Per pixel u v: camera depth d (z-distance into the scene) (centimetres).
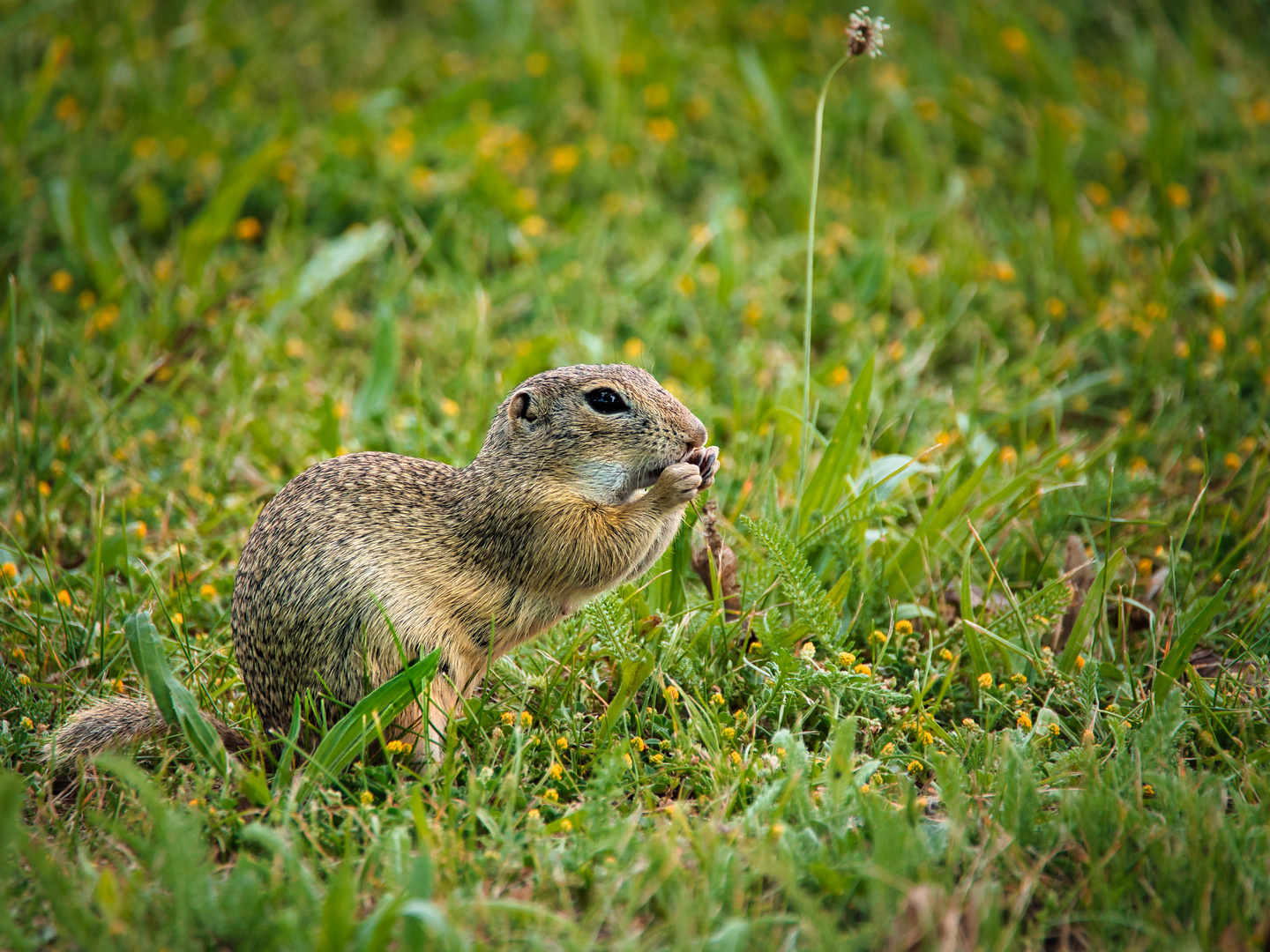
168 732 747
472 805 655
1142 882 596
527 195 1616
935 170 1680
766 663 837
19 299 1365
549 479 775
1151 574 966
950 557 955
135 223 1622
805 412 964
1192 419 1177
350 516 751
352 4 2233
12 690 806
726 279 1395
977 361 1147
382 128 1767
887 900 574
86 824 682
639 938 573
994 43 1955
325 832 659
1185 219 1530
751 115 1809
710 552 862
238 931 561
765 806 662
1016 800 646
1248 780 682
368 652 725
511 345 1330
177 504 1072
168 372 1275
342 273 1457
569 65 1966
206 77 1934
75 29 1959
